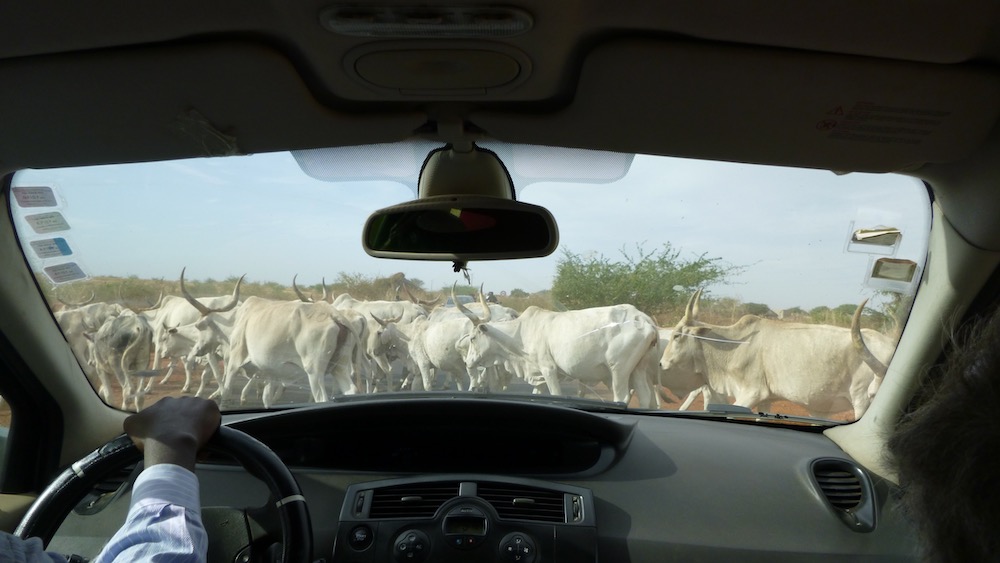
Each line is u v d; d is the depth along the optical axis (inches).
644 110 85.4
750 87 79.3
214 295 209.8
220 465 108.4
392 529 96.8
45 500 63.2
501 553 94.6
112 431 127.7
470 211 93.2
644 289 172.9
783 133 88.0
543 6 65.2
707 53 74.4
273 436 114.5
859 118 83.6
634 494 105.7
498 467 113.6
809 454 115.3
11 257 109.6
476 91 84.2
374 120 91.4
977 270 101.3
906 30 69.3
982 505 23.8
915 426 28.3
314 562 96.3
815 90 79.0
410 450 117.4
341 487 106.1
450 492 102.2
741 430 125.3
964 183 95.7
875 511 102.3
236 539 77.7
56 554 49.6
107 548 48.5
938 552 26.0
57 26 69.9
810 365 172.7
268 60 76.1
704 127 88.1
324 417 113.3
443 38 71.1
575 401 130.3
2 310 107.7
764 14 68.1
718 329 204.5
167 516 49.9
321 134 94.7
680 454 114.0
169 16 68.7
